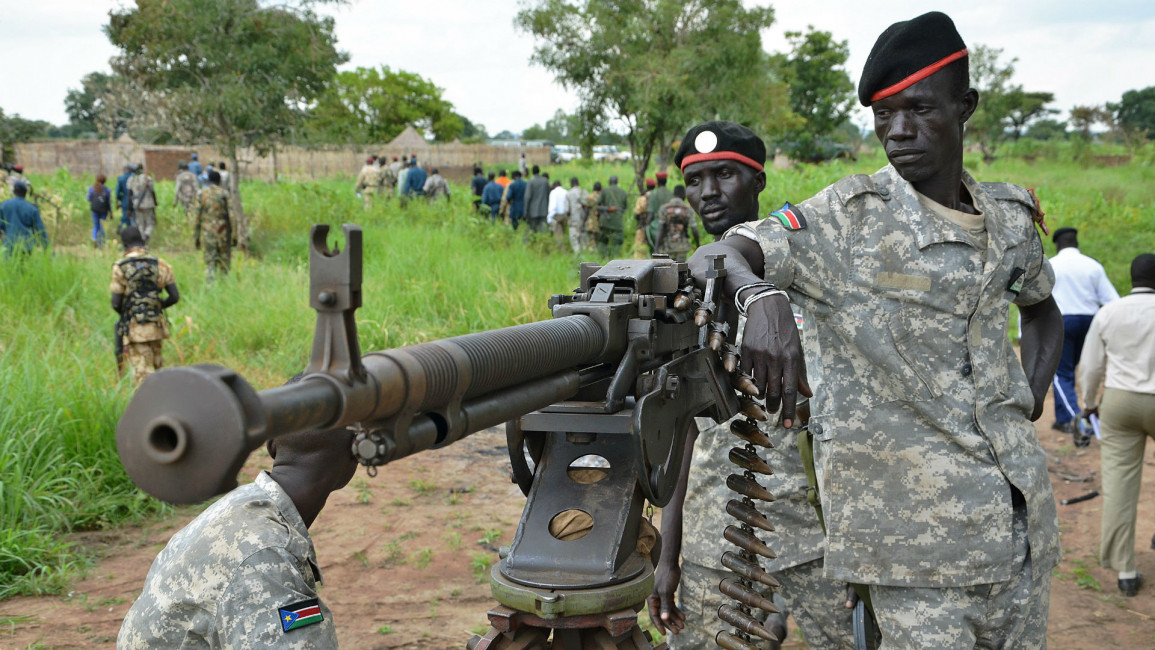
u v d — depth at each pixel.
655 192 13.94
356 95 63.28
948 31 2.15
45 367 6.18
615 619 1.60
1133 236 17.12
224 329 8.96
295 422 1.00
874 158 49.22
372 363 1.11
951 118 2.18
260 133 15.46
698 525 2.96
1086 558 4.98
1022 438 2.30
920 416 2.21
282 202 18.67
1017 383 2.34
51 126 70.56
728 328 1.94
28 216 11.56
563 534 1.67
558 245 15.39
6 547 4.50
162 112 15.81
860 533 2.23
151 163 33.09
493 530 5.07
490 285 10.23
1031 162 46.12
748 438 2.16
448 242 13.18
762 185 3.38
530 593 1.58
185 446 0.92
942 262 2.19
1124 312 4.57
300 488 1.82
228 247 11.59
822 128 54.62
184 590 1.71
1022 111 61.88
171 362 7.78
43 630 3.91
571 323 1.49
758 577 2.25
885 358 2.19
